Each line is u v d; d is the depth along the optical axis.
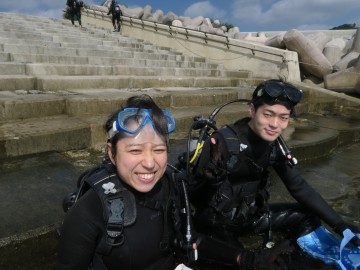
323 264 2.10
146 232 1.43
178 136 4.71
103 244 1.35
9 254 1.87
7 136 3.27
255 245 2.35
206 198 2.12
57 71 6.88
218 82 8.68
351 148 5.30
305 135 4.96
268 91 1.82
